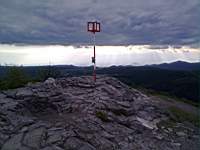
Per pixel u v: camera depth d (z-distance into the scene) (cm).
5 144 1026
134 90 2086
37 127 1141
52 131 1119
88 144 1088
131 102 1759
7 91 1546
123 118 1468
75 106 1423
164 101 2164
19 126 1142
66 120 1261
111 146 1141
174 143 1316
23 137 1070
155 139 1324
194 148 1275
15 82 2058
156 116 1655
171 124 1596
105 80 1955
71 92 1644
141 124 1449
